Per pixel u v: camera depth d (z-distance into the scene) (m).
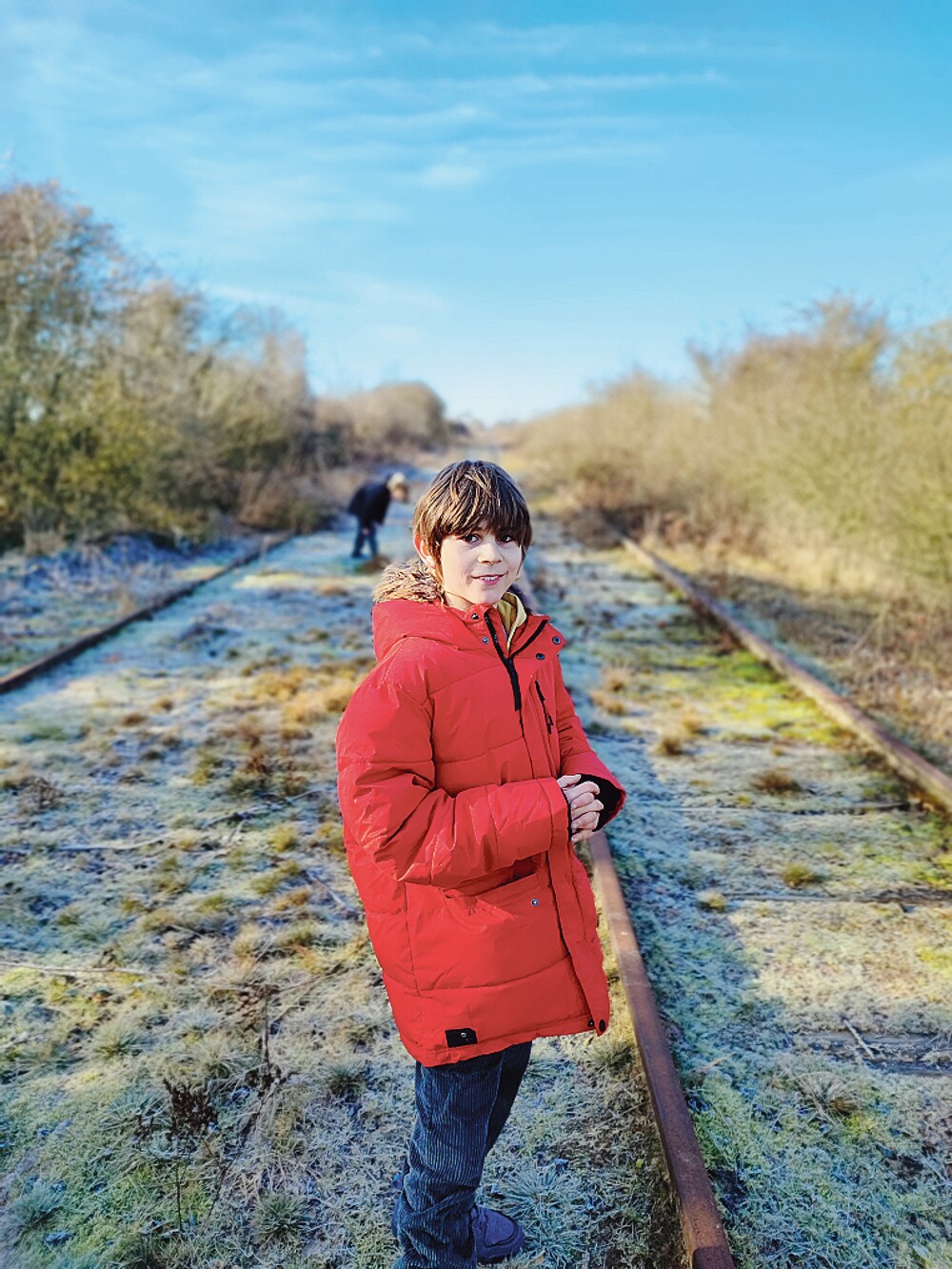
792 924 3.35
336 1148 2.34
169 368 12.46
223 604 8.50
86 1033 2.75
